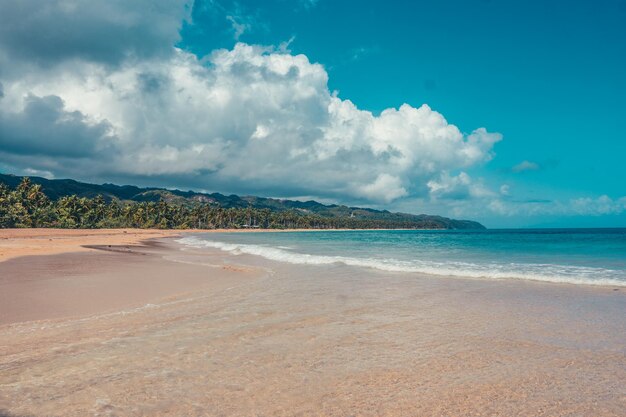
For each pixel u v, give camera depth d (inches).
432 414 196.9
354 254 1332.4
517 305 463.5
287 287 599.8
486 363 271.3
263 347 300.2
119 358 268.5
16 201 4510.3
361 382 236.4
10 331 340.5
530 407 206.8
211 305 462.0
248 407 199.5
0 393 209.6
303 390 222.7
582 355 288.7
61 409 191.9
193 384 227.0
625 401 214.1
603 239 2947.8
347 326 366.3
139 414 188.5
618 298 508.1
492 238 3444.9
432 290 569.3
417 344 312.8
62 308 441.7
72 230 4069.9
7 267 813.9
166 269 835.4
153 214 6712.6
